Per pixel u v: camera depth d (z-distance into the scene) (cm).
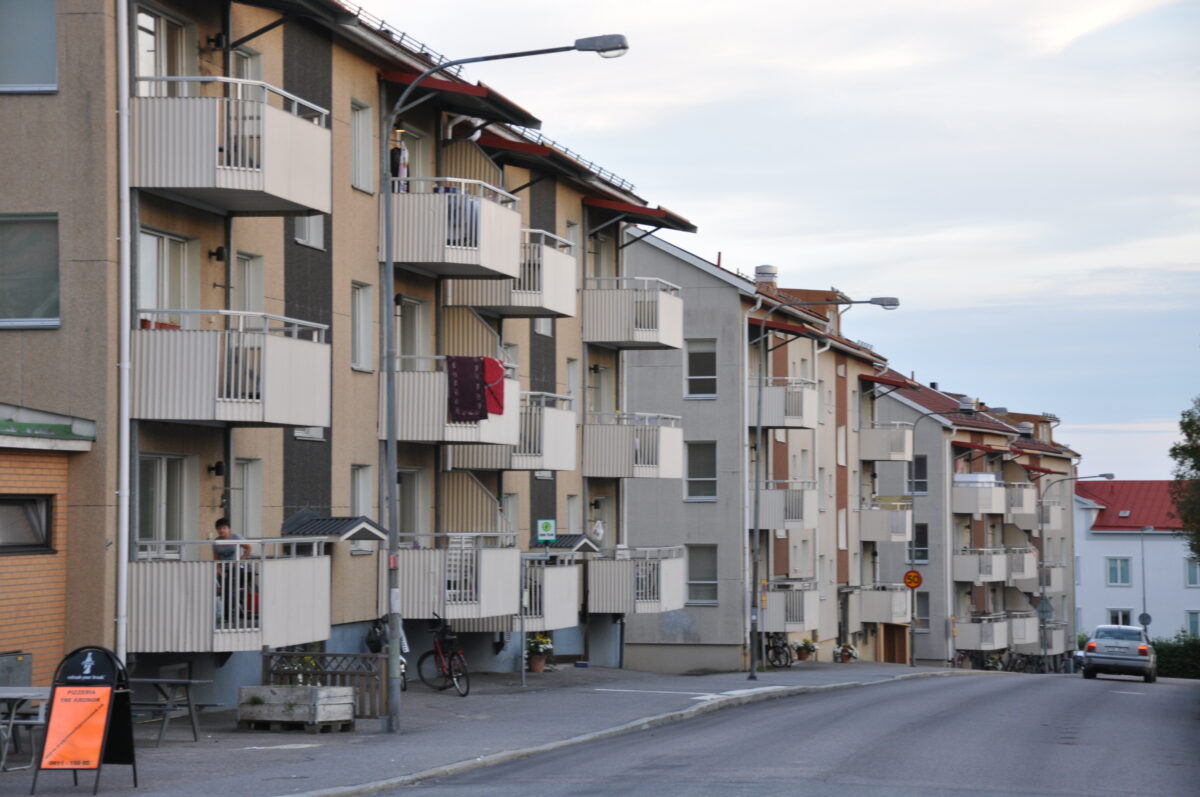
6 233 2012
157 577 2000
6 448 1833
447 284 3155
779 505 5009
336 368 2672
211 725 2058
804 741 2028
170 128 2036
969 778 1612
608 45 2027
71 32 1997
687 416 5025
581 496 3938
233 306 2311
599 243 4078
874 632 6731
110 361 1984
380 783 1458
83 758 1349
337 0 2469
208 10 2253
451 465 3175
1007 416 9644
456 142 3152
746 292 4978
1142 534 10669
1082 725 2497
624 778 1545
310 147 2227
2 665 1766
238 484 2366
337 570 2656
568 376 3869
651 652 5022
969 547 7606
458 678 2811
